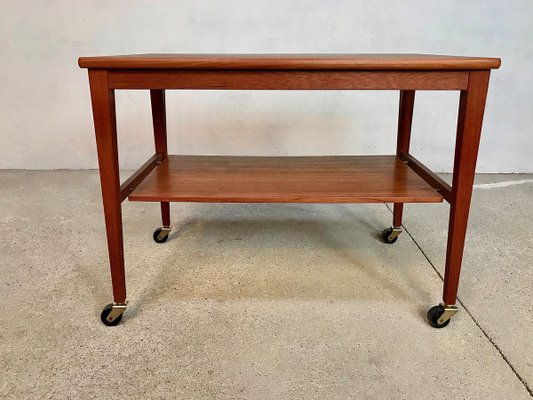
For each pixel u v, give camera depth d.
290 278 1.34
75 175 2.34
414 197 1.09
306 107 2.31
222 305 1.20
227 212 1.89
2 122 2.36
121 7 2.18
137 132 2.37
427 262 1.44
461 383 0.92
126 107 2.32
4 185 2.16
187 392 0.89
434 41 2.22
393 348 1.03
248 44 2.24
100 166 1.01
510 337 1.07
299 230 1.70
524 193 2.10
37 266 1.38
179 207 1.94
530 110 2.33
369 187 1.18
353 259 1.46
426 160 2.41
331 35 2.21
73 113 2.36
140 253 1.49
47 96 2.32
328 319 1.14
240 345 1.03
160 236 1.56
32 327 1.09
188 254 1.49
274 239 1.62
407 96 1.42
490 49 2.24
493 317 1.14
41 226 1.68
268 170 1.34
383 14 2.18
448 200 1.08
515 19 2.18
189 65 0.94
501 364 0.97
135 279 1.32
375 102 2.30
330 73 0.97
